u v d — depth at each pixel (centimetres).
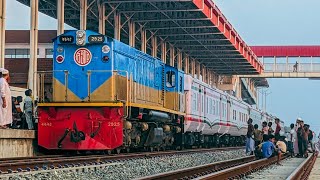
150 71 2534
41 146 2086
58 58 2159
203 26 4147
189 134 3186
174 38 4725
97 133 2066
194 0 3431
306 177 1645
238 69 6919
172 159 2139
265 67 8238
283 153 2791
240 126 4734
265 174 1784
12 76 3872
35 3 2669
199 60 6131
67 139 2075
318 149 4547
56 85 2145
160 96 2658
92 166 1588
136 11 3619
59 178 1343
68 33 2153
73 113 2081
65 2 3412
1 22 2419
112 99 2098
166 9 3603
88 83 2120
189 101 3059
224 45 5044
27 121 2080
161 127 2633
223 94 4088
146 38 4372
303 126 2922
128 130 2159
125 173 1543
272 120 7012
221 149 3472
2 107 1858
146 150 2592
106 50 2122
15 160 1686
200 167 1614
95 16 3603
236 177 1577
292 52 8188
